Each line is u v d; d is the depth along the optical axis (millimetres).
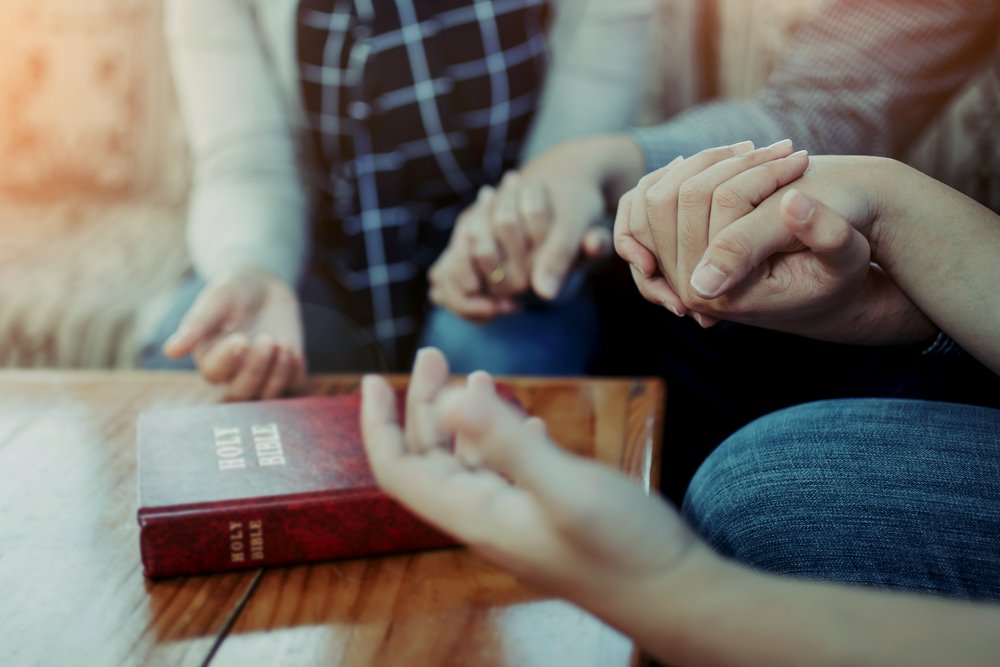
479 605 527
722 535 503
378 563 569
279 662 478
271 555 559
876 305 534
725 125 1027
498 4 1205
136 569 561
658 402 802
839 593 291
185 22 1237
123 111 1694
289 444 626
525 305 1209
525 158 1309
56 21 1681
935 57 1054
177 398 827
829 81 1049
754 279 499
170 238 1551
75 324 1286
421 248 1303
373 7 1183
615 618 305
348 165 1249
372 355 1291
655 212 531
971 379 587
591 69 1263
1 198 1713
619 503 296
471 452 363
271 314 1001
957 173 1416
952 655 267
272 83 1265
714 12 1570
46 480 669
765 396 844
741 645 283
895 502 470
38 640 493
